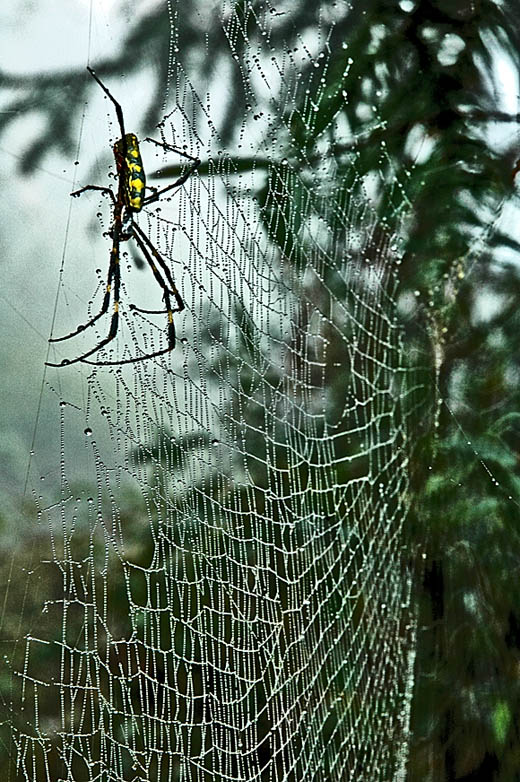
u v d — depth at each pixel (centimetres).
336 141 130
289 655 106
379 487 146
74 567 79
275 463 108
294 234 111
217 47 95
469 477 157
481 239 165
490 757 138
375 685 131
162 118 86
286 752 102
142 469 85
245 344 102
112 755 81
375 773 123
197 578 91
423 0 147
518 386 162
